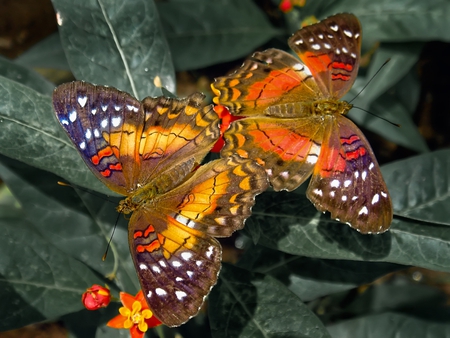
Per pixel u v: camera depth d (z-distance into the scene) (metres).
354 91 0.27
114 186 0.19
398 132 0.27
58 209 0.23
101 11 0.22
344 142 0.19
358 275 0.23
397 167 0.23
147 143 0.19
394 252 0.20
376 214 0.19
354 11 0.26
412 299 0.26
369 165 0.19
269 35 0.27
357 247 0.20
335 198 0.19
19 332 0.29
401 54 0.25
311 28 0.20
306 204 0.21
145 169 0.19
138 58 0.22
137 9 0.22
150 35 0.22
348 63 0.20
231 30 0.27
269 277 0.21
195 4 0.27
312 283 0.23
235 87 0.20
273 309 0.21
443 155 0.23
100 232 0.23
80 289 0.21
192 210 0.18
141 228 0.19
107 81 0.22
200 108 0.19
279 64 0.20
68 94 0.19
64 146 0.20
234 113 0.20
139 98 0.22
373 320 0.25
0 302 0.21
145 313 0.19
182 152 0.19
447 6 0.25
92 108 0.19
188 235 0.18
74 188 0.23
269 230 0.21
